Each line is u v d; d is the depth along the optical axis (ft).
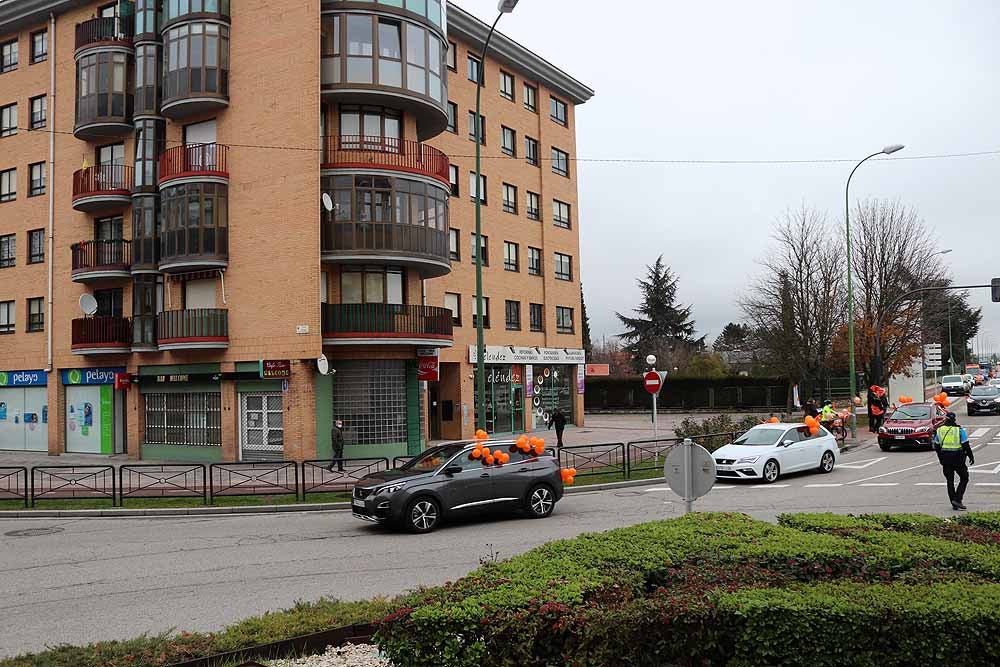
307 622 22.50
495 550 37.19
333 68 83.56
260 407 83.46
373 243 83.20
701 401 194.80
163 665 19.29
